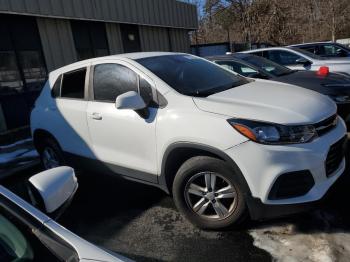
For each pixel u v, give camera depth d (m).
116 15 12.27
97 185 4.88
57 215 2.00
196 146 3.16
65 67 4.73
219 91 3.61
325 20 23.12
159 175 3.58
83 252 1.62
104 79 4.09
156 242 3.36
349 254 2.83
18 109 9.62
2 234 1.73
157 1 14.60
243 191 3.04
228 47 20.59
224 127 3.03
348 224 3.24
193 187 3.36
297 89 3.74
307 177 2.94
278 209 2.96
